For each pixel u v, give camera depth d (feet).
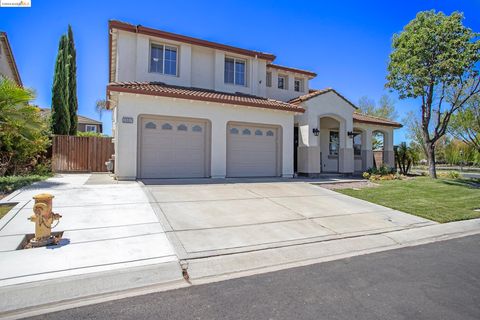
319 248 19.31
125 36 47.26
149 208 25.63
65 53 71.31
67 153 54.03
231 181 42.14
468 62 47.60
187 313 11.15
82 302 11.91
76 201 26.53
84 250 16.57
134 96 39.70
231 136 47.09
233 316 10.96
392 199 35.96
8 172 42.96
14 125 36.50
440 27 48.67
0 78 37.58
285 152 50.88
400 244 21.26
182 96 41.11
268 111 49.29
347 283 14.10
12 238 17.54
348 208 30.58
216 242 19.10
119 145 38.91
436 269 16.14
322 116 56.80
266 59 58.08
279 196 33.99
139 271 14.56
